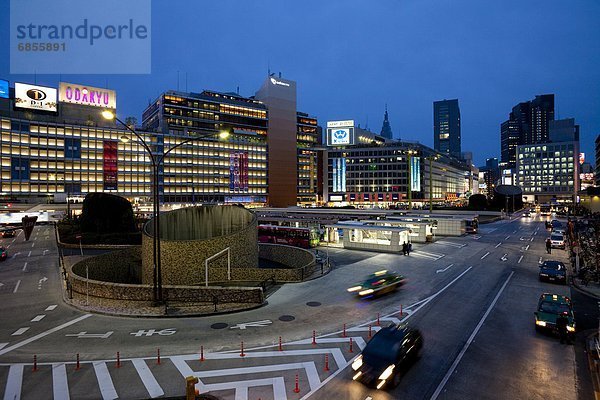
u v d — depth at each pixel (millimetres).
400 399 12531
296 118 169500
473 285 27828
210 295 23453
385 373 13094
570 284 28141
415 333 15781
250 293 23188
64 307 23297
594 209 109188
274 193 160750
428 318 20578
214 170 142500
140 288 23891
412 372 14406
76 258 40125
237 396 12703
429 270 33031
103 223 54500
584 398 12672
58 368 14859
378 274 27469
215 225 39906
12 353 16375
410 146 168625
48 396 12789
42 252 45062
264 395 12773
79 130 112688
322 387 13305
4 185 100062
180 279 29094
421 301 23844
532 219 99438
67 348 16844
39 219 88250
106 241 50344
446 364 15062
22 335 18516
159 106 139500
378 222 53688
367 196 172500
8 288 28234
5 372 14555
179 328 19281
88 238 50156
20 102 103062
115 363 15250
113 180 117875
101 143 116188
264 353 16156
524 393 12945
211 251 29812
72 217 85375
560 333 17156
